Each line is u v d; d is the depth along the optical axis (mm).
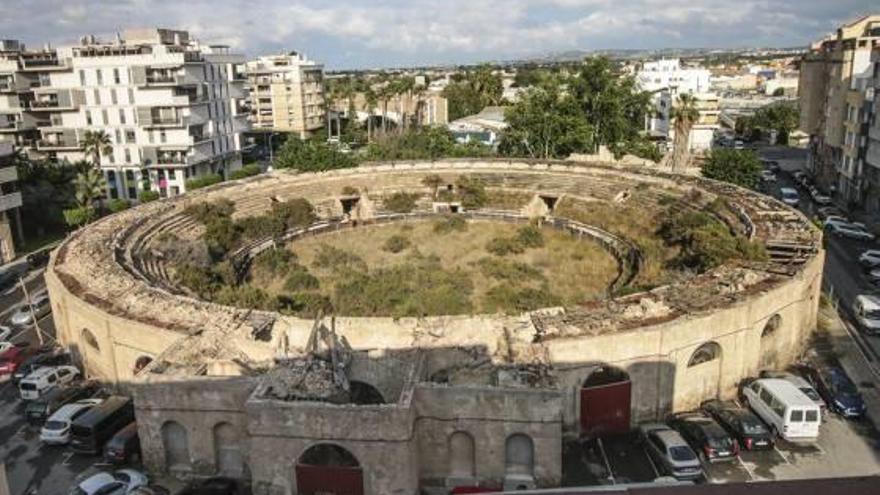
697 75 164500
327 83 186500
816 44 110312
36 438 35688
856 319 46500
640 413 34375
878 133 73562
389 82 163125
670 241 59969
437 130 112812
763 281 39594
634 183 75188
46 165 84688
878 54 76375
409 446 27938
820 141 97812
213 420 30812
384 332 34531
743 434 31969
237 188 78938
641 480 30375
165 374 31328
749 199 61688
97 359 41219
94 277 44875
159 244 58750
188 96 96500
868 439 32938
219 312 38031
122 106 95000
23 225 79438
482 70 179625
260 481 29062
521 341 33000
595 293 53906
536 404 28578
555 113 98688
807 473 30328
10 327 51594
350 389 32844
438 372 33125
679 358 34312
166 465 31688
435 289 53719
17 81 95562
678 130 90438
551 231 73125
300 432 28188
